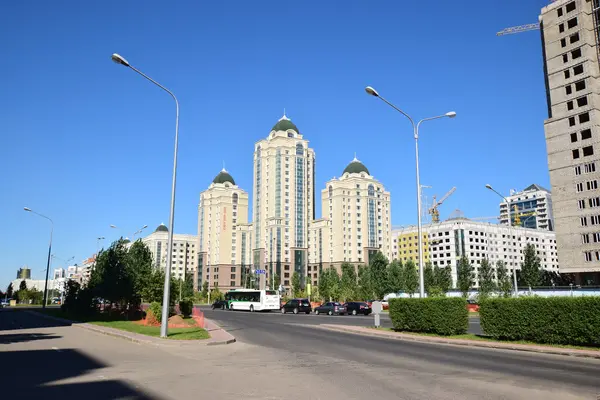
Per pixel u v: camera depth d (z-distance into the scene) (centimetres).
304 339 2206
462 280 8856
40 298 13388
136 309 3703
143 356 1534
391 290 8494
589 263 7500
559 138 8050
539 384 1038
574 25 8038
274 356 1555
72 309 4012
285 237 14675
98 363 1355
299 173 15125
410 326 2355
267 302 6181
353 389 975
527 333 1848
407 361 1422
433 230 16625
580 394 933
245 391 953
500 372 1206
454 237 15925
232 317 4469
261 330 2794
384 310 5812
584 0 7950
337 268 14575
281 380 1083
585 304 1667
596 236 7456
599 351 1551
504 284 5947
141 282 3650
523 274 8581
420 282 2466
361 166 15700
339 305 5075
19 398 882
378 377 1127
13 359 1430
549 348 1655
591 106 7656
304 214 15100
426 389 977
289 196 14888
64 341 2011
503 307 1956
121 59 2136
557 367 1298
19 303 13550
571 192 7819
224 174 17225
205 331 2392
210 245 16538
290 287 14388
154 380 1079
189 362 1398
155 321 2912
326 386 1009
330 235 15012
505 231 16712
